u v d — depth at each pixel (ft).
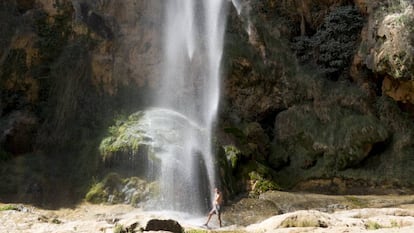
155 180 45.88
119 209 42.68
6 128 52.29
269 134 66.74
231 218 43.11
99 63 60.64
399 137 60.80
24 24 60.23
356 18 67.05
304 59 69.77
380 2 61.77
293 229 28.04
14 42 58.75
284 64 69.00
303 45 70.64
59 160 51.52
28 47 59.00
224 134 60.03
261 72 67.82
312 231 27.25
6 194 44.45
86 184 46.52
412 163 58.34
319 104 64.59
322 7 71.77
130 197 44.37
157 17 67.05
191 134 52.75
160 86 63.67
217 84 66.95
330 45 67.51
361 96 63.52
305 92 66.44
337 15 68.18
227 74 66.90
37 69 58.85
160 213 42.14
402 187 55.98
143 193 44.60
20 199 43.98
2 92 56.49
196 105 64.95
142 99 61.31
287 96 67.36
